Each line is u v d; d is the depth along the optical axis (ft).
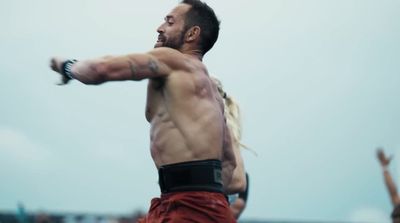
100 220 32.30
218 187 14.47
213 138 14.52
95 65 13.79
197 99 14.56
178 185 14.30
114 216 32.07
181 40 15.06
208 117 14.55
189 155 14.33
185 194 14.24
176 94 14.44
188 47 15.10
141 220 14.87
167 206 14.32
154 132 14.70
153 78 14.44
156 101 14.73
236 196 21.98
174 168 14.33
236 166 16.81
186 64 14.65
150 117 14.92
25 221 32.07
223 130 15.02
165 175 14.43
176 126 14.43
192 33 15.06
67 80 14.26
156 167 14.73
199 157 14.34
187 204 14.19
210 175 14.37
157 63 14.30
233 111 18.29
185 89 14.47
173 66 14.51
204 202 14.19
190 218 14.16
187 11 15.19
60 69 14.19
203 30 15.12
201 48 15.20
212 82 15.26
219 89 18.02
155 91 14.76
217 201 14.30
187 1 15.30
